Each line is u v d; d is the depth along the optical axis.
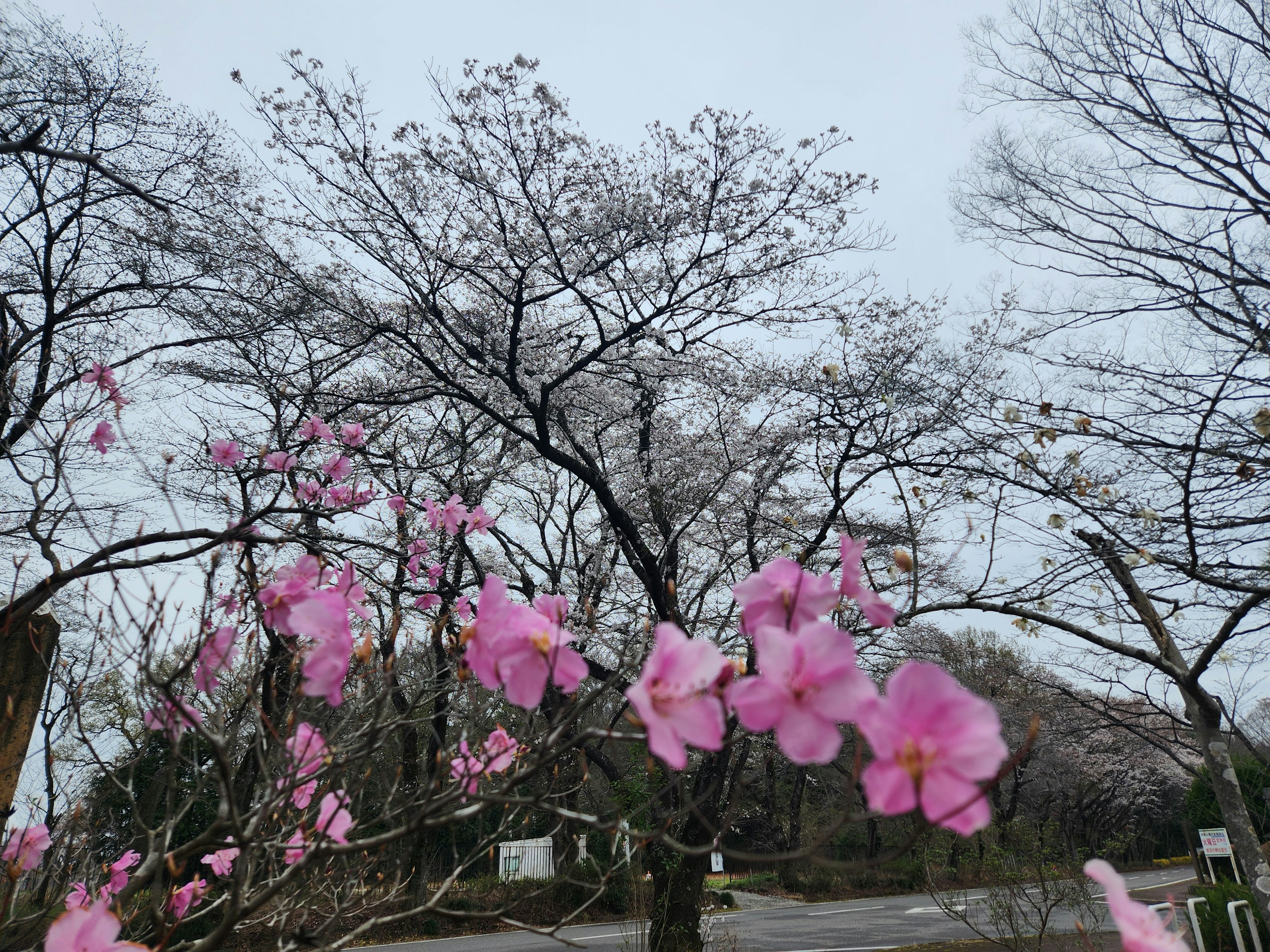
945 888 18.83
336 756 1.85
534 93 7.07
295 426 6.65
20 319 7.07
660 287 8.36
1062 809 22.38
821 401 8.05
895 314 8.71
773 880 20.38
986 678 10.34
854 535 8.10
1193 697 4.62
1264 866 4.33
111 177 2.34
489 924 11.73
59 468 3.10
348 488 3.59
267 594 1.71
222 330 7.44
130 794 1.82
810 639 1.01
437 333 8.05
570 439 8.50
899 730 0.88
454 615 2.46
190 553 2.69
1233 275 4.83
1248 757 8.89
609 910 12.05
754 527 9.05
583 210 7.77
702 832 7.16
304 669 1.47
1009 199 5.71
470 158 7.40
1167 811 25.61
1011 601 5.16
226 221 7.62
